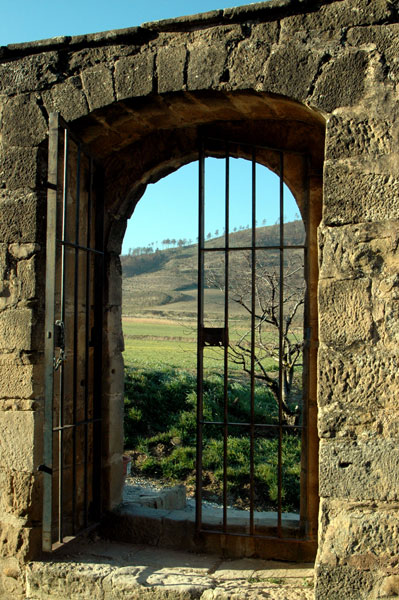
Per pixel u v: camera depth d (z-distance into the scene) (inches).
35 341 161.2
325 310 137.1
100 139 176.4
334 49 139.6
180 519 176.7
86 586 150.3
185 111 165.9
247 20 148.6
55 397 168.1
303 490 165.5
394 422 130.6
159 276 2999.5
